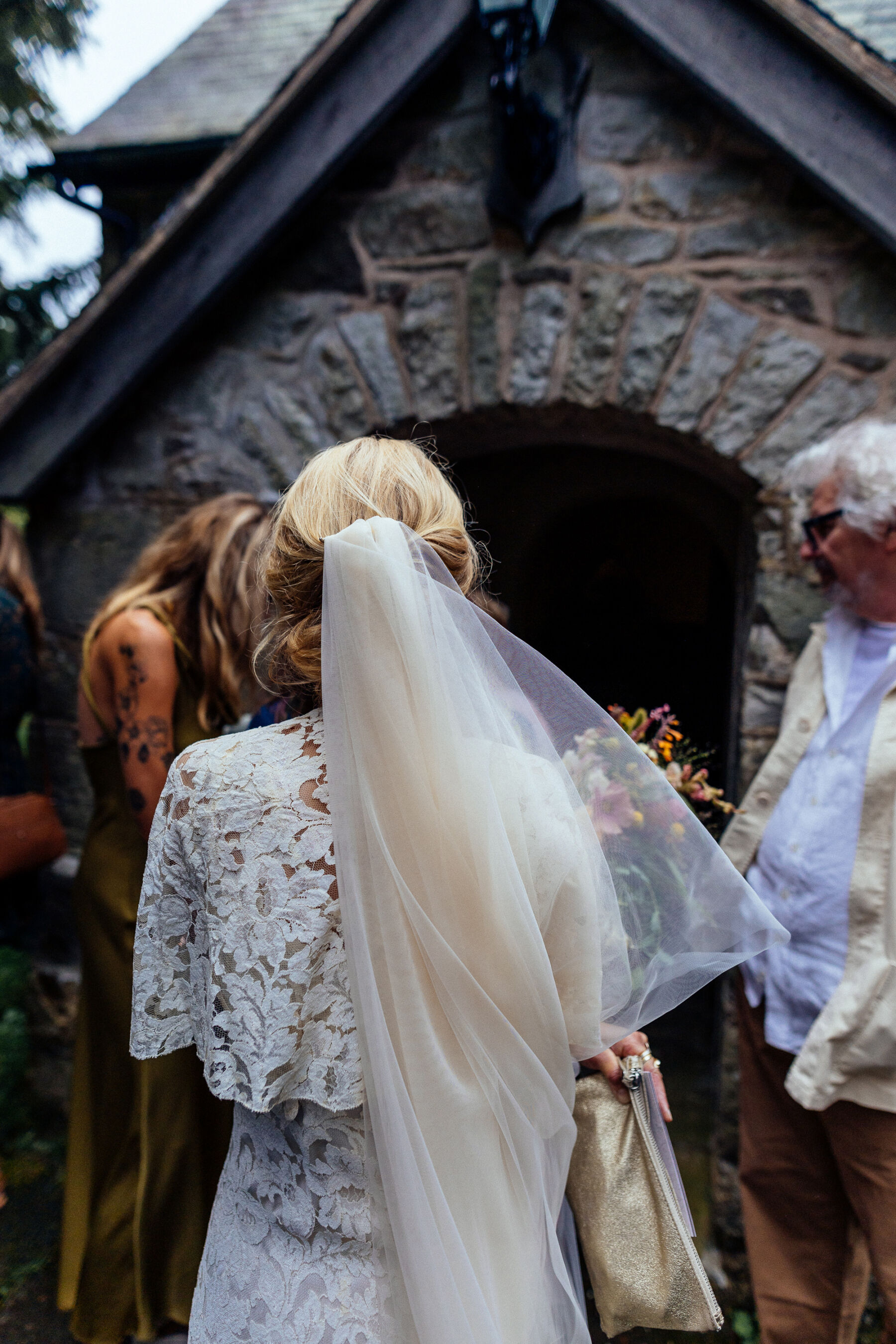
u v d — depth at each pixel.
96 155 3.57
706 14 2.04
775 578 2.18
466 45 2.30
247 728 1.93
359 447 1.00
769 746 2.20
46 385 2.57
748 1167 1.83
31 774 2.88
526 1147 0.90
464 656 0.90
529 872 0.88
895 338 2.10
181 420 2.60
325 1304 0.86
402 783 0.85
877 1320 2.08
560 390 2.31
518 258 2.31
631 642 2.17
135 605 1.85
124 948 1.88
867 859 1.58
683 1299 1.01
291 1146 0.90
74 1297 1.95
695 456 2.35
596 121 2.24
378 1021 0.83
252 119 2.30
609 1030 1.00
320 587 0.94
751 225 2.17
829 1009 1.57
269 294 2.51
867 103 1.96
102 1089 1.92
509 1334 0.86
